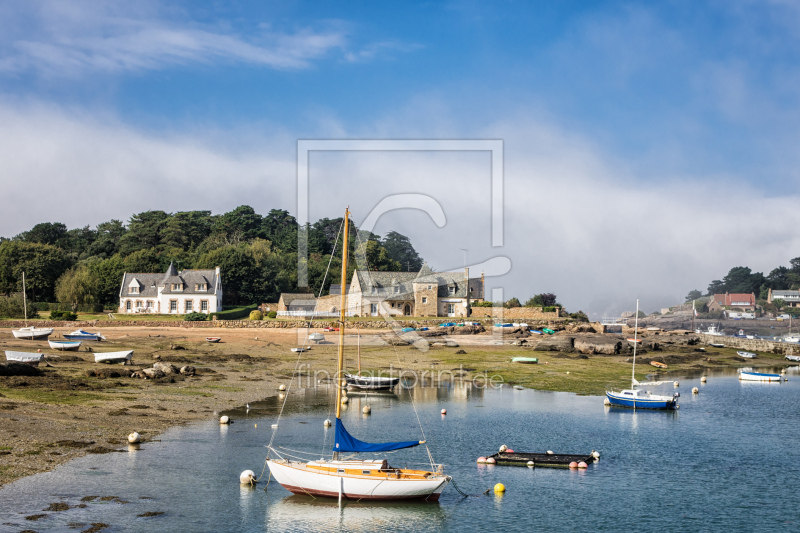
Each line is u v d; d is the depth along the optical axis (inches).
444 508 1103.6
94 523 935.0
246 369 2539.4
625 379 2792.8
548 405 2119.8
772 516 1087.0
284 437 1505.9
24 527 900.6
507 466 1371.8
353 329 3772.1
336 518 1035.3
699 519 1068.5
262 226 7219.5
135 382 2048.5
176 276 4783.5
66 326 3668.8
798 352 4365.2
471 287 4741.6
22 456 1198.9
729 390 2674.7
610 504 1135.6
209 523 973.8
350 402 2058.3
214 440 1444.4
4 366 1875.0
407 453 1455.5
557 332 4141.2
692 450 1537.9
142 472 1179.9
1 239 6978.4
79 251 6860.2
